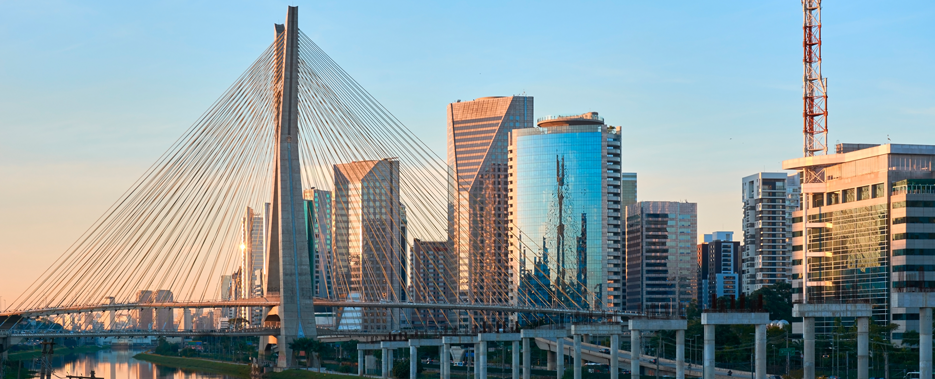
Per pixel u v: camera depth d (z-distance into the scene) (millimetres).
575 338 168500
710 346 131375
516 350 198500
